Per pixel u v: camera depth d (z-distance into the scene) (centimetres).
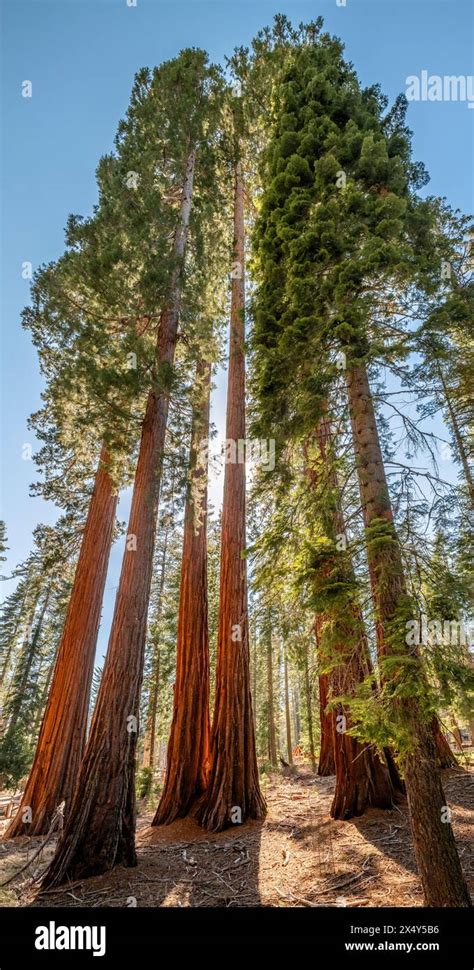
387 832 545
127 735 562
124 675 583
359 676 421
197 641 955
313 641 441
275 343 520
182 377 811
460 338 440
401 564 361
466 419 766
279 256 557
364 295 459
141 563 646
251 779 753
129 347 689
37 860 579
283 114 623
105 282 717
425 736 321
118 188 823
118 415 691
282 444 494
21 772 1223
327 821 637
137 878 484
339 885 420
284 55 977
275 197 581
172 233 897
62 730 856
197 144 1036
